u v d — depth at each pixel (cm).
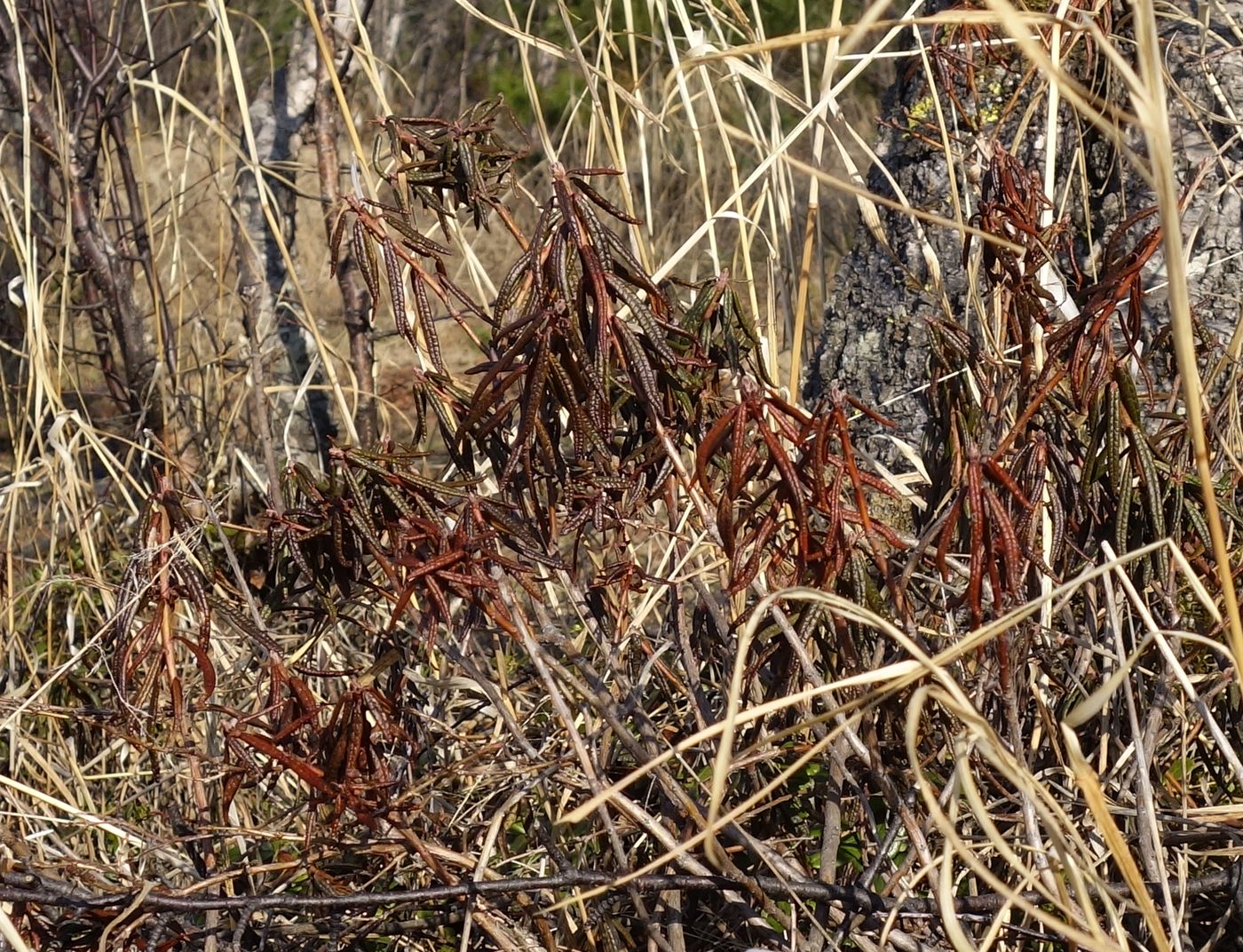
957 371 163
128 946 149
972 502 137
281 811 207
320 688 209
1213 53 214
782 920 151
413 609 196
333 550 150
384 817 152
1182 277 105
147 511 155
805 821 190
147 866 193
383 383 400
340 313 425
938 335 166
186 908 147
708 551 201
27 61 332
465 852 167
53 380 307
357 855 183
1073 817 170
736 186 199
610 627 181
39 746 232
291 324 353
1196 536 159
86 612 279
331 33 310
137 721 166
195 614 227
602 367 138
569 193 139
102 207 357
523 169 430
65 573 278
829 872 157
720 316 153
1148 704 175
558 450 155
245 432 342
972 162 212
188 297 417
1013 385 167
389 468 143
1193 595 178
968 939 154
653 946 161
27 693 238
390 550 153
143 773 211
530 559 160
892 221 244
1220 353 213
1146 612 138
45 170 366
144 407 311
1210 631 169
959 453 154
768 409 149
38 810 211
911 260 240
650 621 233
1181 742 179
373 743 168
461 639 166
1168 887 143
